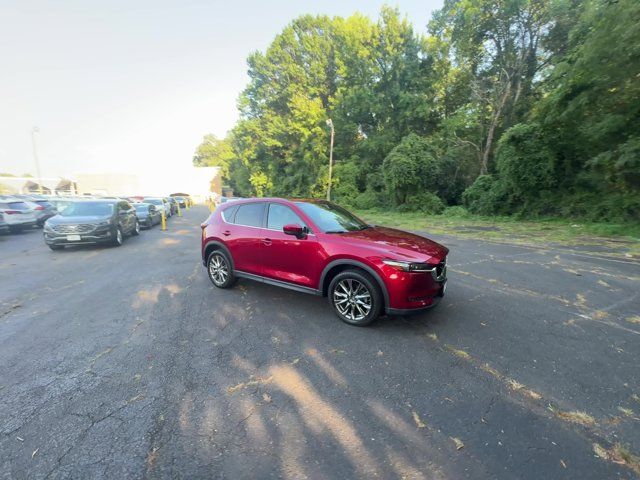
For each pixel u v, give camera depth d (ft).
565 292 16.80
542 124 48.16
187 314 14.84
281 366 10.34
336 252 13.12
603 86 38.68
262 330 12.96
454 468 6.46
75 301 17.03
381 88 101.96
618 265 22.33
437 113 100.37
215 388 9.25
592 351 10.91
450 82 97.30
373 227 16.47
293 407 8.38
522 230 41.63
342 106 108.58
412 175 73.15
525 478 6.20
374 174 98.84
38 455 6.89
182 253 30.96
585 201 46.16
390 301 12.02
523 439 7.18
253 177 130.11
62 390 9.22
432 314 14.10
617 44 35.06
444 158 80.28
